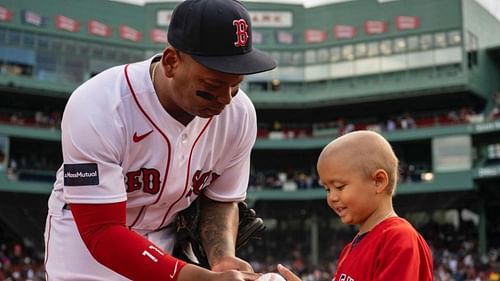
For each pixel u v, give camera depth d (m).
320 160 3.68
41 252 43.00
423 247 3.50
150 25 50.72
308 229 48.16
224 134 3.86
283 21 51.44
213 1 3.09
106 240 3.24
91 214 3.28
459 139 43.25
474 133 42.75
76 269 3.66
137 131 3.46
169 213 3.95
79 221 3.31
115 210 3.30
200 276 3.14
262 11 51.50
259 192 46.06
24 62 45.84
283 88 50.56
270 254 46.47
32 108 47.75
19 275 35.72
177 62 3.14
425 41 47.28
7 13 45.88
